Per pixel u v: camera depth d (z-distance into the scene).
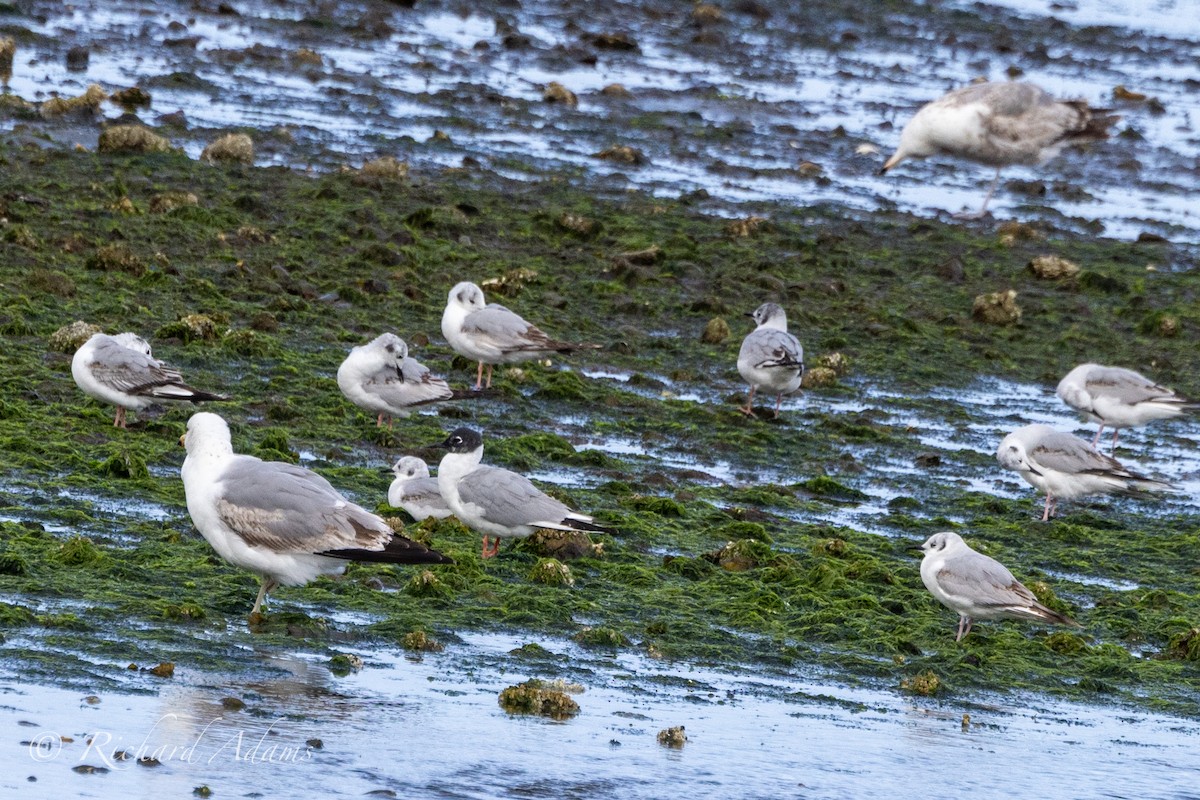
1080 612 14.91
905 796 10.17
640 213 29.38
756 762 10.48
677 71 41.38
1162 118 40.97
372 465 17.06
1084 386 20.81
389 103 35.16
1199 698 12.97
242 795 9.14
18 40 35.78
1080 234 31.62
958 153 25.84
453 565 13.77
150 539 13.70
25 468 15.21
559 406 20.25
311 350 20.92
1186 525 18.48
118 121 30.67
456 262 25.62
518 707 10.94
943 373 23.80
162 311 21.31
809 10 49.28
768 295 26.17
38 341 19.50
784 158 34.97
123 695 10.28
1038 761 11.08
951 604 13.70
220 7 41.41
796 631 13.44
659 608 13.64
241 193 27.17
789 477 18.69
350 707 10.59
